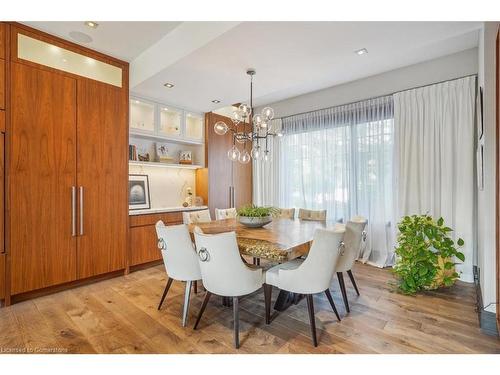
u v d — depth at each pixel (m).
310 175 4.75
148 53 3.27
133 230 3.62
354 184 4.20
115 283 3.20
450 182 3.30
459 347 1.92
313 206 4.70
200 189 4.92
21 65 2.65
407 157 3.64
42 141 2.78
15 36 2.62
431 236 2.87
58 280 2.88
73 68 3.06
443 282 2.88
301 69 3.07
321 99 4.66
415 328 2.18
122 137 3.50
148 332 2.12
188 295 2.26
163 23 2.75
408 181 3.64
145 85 3.53
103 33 2.91
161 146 4.53
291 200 5.05
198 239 1.99
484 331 2.12
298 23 2.22
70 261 2.98
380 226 3.94
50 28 2.78
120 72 3.51
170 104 4.32
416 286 2.88
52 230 2.85
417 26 2.28
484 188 2.25
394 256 3.81
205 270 2.02
